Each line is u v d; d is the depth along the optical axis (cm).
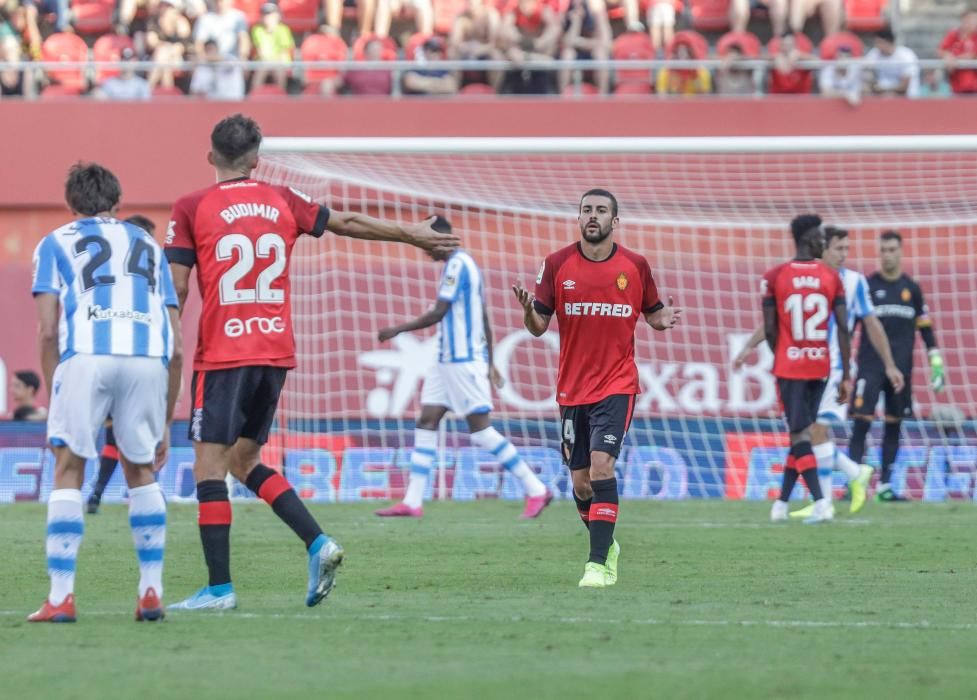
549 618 2059
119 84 5941
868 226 5341
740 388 5312
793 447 3856
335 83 6044
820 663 1681
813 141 4466
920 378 5397
